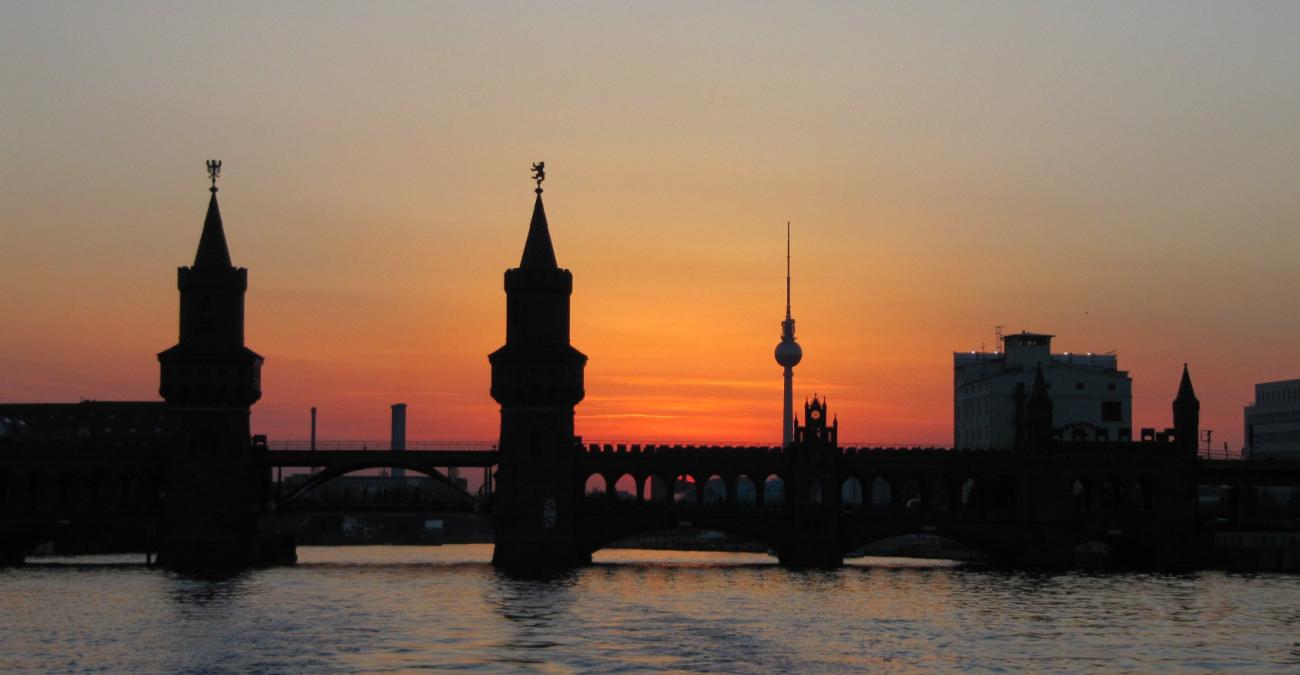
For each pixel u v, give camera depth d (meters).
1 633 130.88
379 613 146.50
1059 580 194.25
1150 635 134.00
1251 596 169.62
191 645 124.38
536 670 112.88
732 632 133.12
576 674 111.31
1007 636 132.38
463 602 157.50
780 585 183.12
